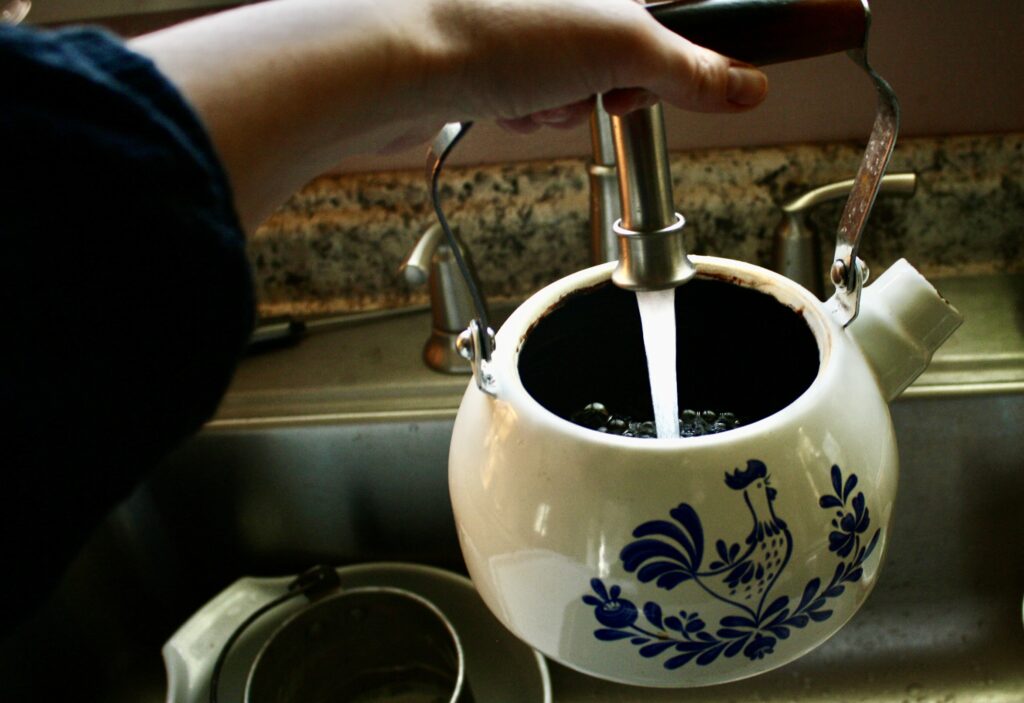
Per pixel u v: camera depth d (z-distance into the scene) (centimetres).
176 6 70
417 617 60
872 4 64
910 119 69
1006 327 65
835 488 28
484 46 27
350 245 73
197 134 21
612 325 36
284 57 25
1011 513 63
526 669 61
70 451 20
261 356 71
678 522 27
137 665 69
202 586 71
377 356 70
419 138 35
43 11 71
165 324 21
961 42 65
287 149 26
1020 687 62
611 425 35
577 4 27
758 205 69
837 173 69
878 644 65
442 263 64
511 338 33
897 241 70
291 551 70
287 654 59
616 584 27
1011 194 68
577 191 71
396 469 66
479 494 30
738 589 27
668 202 28
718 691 63
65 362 20
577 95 28
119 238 20
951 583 65
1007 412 60
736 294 34
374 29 26
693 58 27
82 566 66
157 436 22
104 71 20
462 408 33
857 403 30
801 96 68
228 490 67
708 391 37
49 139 19
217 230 21
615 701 64
